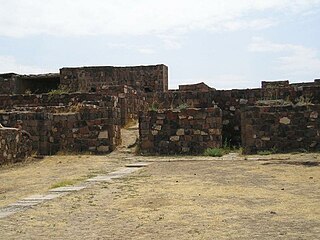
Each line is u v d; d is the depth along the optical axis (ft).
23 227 26.02
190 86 107.04
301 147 65.57
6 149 60.80
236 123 79.30
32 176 50.29
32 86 130.00
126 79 119.75
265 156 60.54
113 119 72.79
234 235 22.40
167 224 25.18
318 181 38.32
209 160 59.00
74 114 73.05
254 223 24.70
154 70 119.24
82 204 32.07
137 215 27.78
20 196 37.37
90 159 64.08
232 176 43.16
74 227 25.49
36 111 76.79
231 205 29.63
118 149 73.46
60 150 72.49
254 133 66.49
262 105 70.69
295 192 33.47
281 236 21.89
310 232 22.43
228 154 66.49
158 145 70.13
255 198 31.78
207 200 31.55
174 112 69.97
